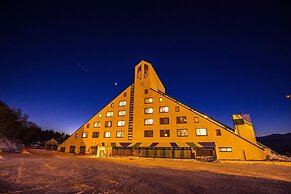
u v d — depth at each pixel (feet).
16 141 199.00
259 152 94.58
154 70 161.68
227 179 37.37
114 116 141.79
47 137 318.04
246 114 115.55
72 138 147.84
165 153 111.86
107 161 80.64
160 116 126.00
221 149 101.76
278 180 37.76
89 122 148.46
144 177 37.40
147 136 123.44
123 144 126.41
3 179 29.25
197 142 108.37
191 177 39.19
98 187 26.63
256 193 25.46
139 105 136.77
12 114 175.32
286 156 105.60
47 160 71.10
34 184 26.66
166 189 26.76
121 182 31.14
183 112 120.26
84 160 81.05
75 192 23.27
